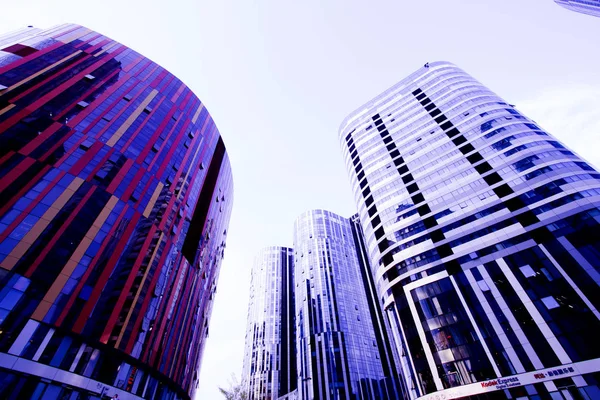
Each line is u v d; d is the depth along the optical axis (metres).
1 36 53.25
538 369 38.00
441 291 50.53
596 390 34.00
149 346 41.31
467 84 82.00
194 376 61.59
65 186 38.56
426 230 59.25
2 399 25.05
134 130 54.69
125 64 66.56
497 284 46.53
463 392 41.12
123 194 44.94
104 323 34.88
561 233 45.53
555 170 51.91
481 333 43.75
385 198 71.44
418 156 73.00
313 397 90.81
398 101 93.69
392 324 57.41
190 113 74.94
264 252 180.38
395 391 95.56
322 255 133.38
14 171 35.47
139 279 41.41
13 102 41.75
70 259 34.19
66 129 44.47
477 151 63.38
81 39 62.94
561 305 40.56
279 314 146.50
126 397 36.25
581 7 118.50
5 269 29.14
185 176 62.34
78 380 30.86
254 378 123.12
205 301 70.06
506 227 50.62
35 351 28.23
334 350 99.31
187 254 60.84
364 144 90.31
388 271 60.53
